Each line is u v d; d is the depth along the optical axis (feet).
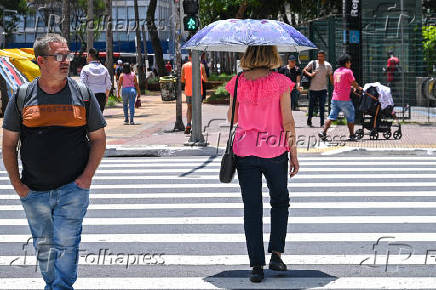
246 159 33.14
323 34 138.41
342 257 37.50
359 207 51.39
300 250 39.06
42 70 26.40
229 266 36.11
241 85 33.37
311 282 32.96
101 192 59.93
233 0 235.61
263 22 35.50
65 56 26.30
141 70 279.28
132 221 47.34
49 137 26.58
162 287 32.45
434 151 84.43
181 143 92.99
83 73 92.79
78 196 27.25
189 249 39.63
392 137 96.94
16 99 26.73
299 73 145.28
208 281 33.37
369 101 92.68
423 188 59.72
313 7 238.27
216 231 44.09
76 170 27.22
